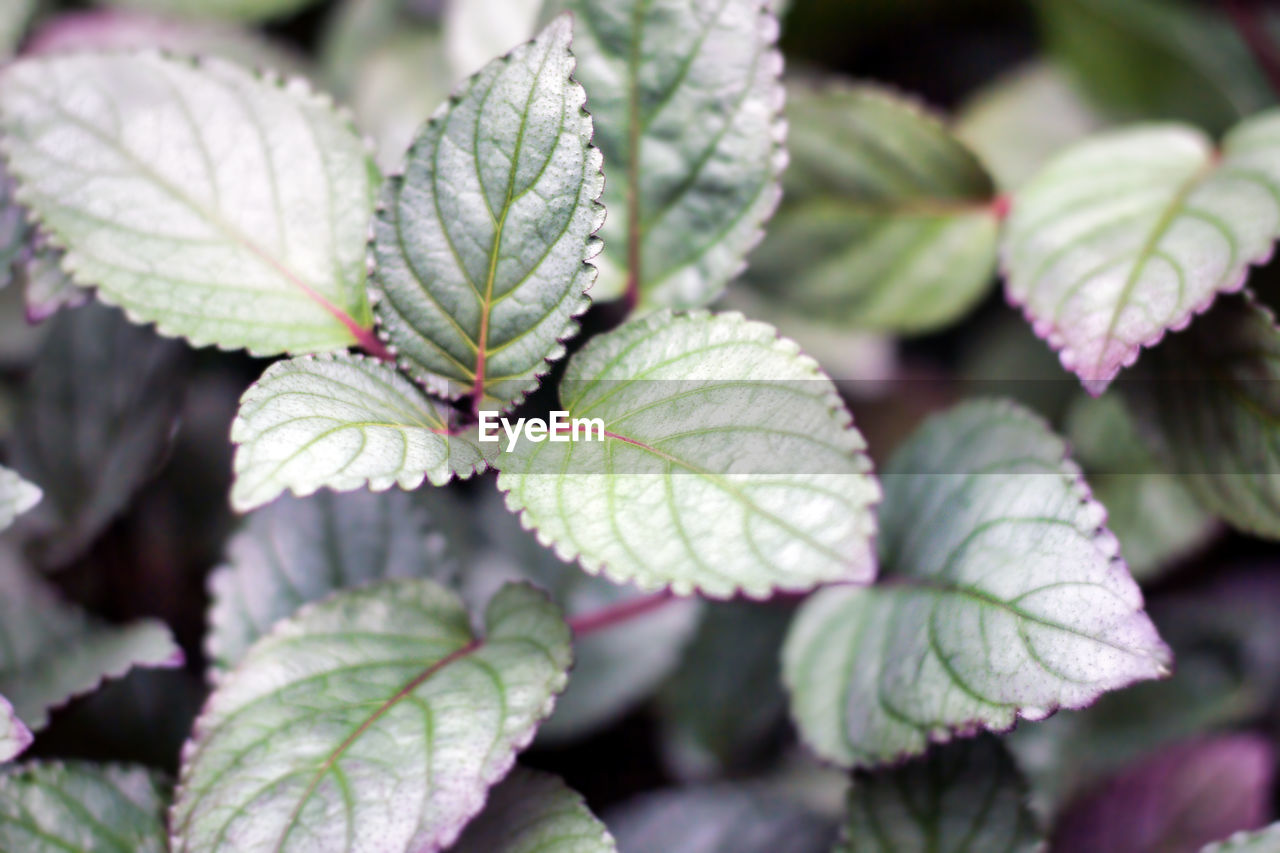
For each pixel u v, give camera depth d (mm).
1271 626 593
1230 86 598
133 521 568
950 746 505
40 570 536
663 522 452
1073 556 474
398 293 474
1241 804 555
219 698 475
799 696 517
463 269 470
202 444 581
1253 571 604
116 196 495
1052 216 534
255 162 500
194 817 462
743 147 504
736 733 579
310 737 468
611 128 506
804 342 612
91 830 485
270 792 462
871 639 509
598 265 514
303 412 456
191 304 491
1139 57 596
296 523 524
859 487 445
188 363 537
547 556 578
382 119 598
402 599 495
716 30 500
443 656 485
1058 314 516
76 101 498
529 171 462
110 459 535
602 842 477
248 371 593
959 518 501
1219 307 508
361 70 606
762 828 551
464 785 459
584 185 460
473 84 464
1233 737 564
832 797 567
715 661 578
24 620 514
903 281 577
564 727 562
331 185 501
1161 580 602
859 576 440
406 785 460
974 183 560
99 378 538
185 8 605
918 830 501
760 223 506
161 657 507
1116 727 581
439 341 475
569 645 476
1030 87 629
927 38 691
